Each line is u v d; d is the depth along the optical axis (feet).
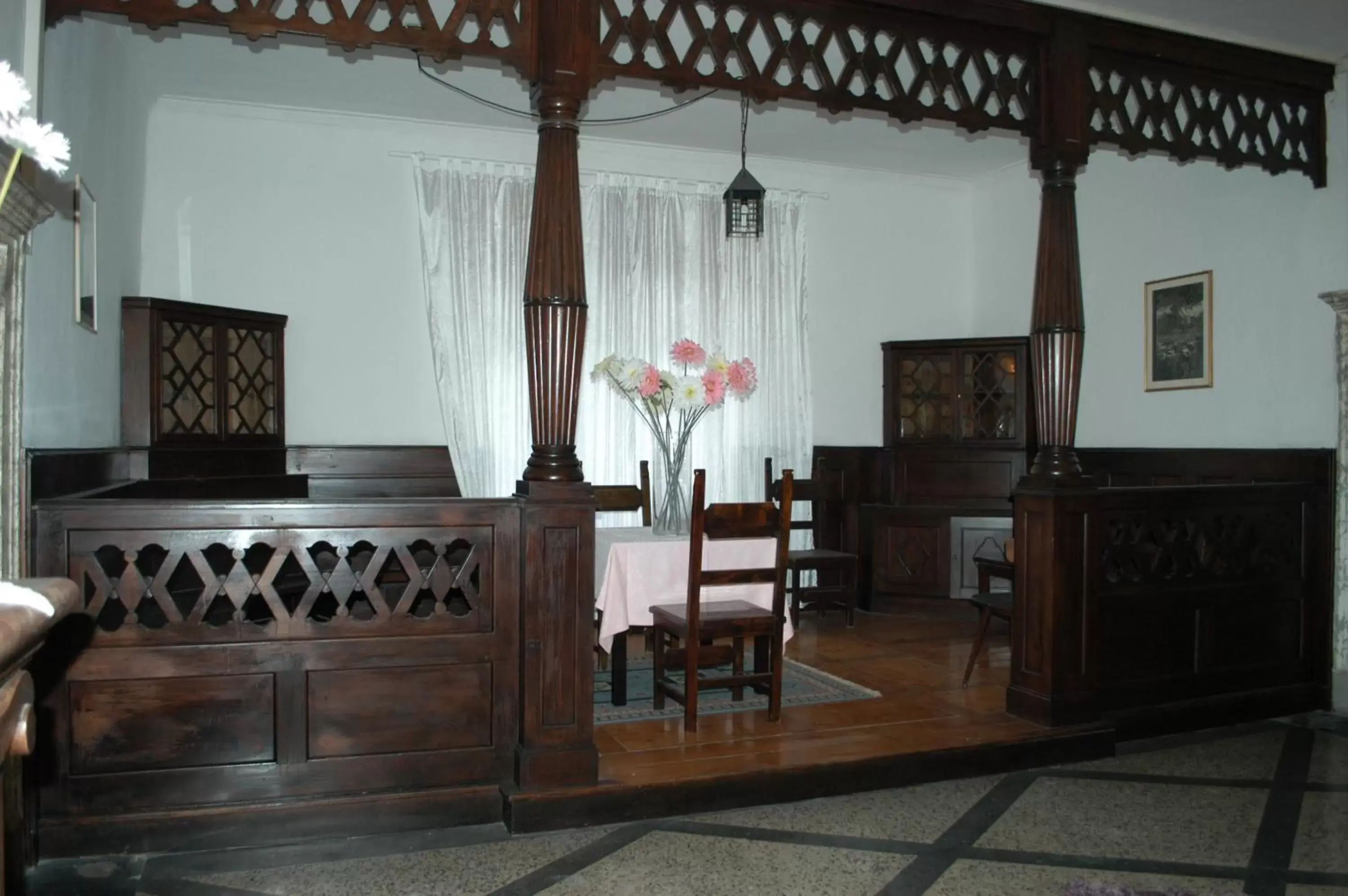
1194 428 17.07
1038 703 12.65
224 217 17.75
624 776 10.50
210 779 9.47
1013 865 9.27
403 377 18.88
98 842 9.16
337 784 9.77
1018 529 13.12
